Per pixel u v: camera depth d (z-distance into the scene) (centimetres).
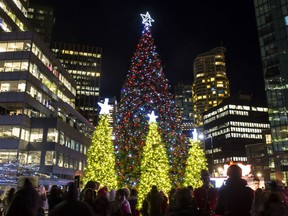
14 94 6569
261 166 11844
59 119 6912
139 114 3597
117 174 3450
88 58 17400
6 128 6303
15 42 7006
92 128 9950
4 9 7488
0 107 6581
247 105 16500
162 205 1297
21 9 8712
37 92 7231
